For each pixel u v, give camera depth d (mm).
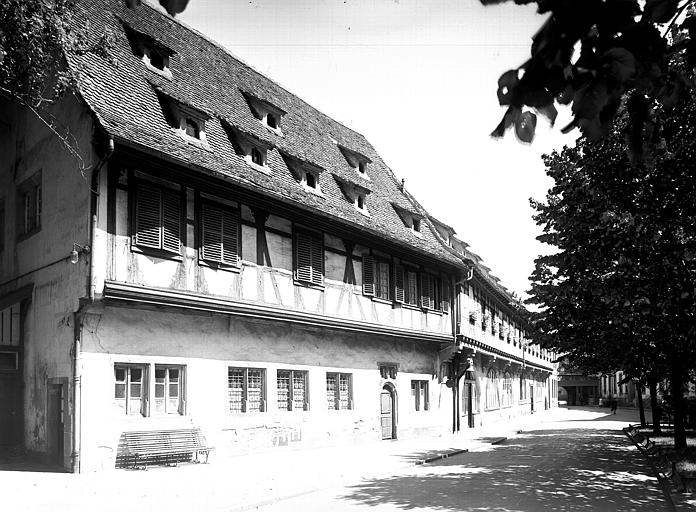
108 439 12938
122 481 11734
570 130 2154
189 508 9414
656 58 2107
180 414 14445
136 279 13227
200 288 14594
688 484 11164
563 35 1913
